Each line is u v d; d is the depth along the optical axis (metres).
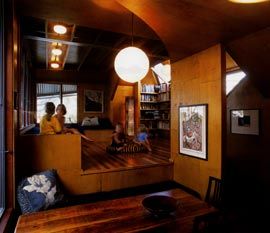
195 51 3.22
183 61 3.56
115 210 1.72
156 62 6.08
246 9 2.08
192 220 1.57
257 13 2.14
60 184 3.15
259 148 3.85
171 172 3.87
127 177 3.58
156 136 8.08
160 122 8.07
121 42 4.52
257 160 3.88
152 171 3.75
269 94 3.47
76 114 7.86
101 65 6.97
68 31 3.86
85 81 7.89
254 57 2.76
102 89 8.23
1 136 2.20
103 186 3.43
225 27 2.46
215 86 2.91
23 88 4.19
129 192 3.57
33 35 4.01
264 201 3.46
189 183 3.40
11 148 2.27
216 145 2.88
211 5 2.08
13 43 2.28
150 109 8.12
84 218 1.59
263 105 3.78
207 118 3.03
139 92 7.74
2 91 2.18
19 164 2.94
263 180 3.77
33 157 3.03
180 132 3.63
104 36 4.19
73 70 7.63
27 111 5.09
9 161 2.27
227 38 2.73
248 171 4.05
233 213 3.04
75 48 5.11
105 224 1.50
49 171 2.85
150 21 2.54
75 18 2.93
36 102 7.17
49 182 2.61
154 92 8.15
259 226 2.71
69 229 1.44
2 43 2.18
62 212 1.69
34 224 1.51
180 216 1.62
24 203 2.30
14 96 2.35
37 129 4.61
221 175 2.79
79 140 3.29
